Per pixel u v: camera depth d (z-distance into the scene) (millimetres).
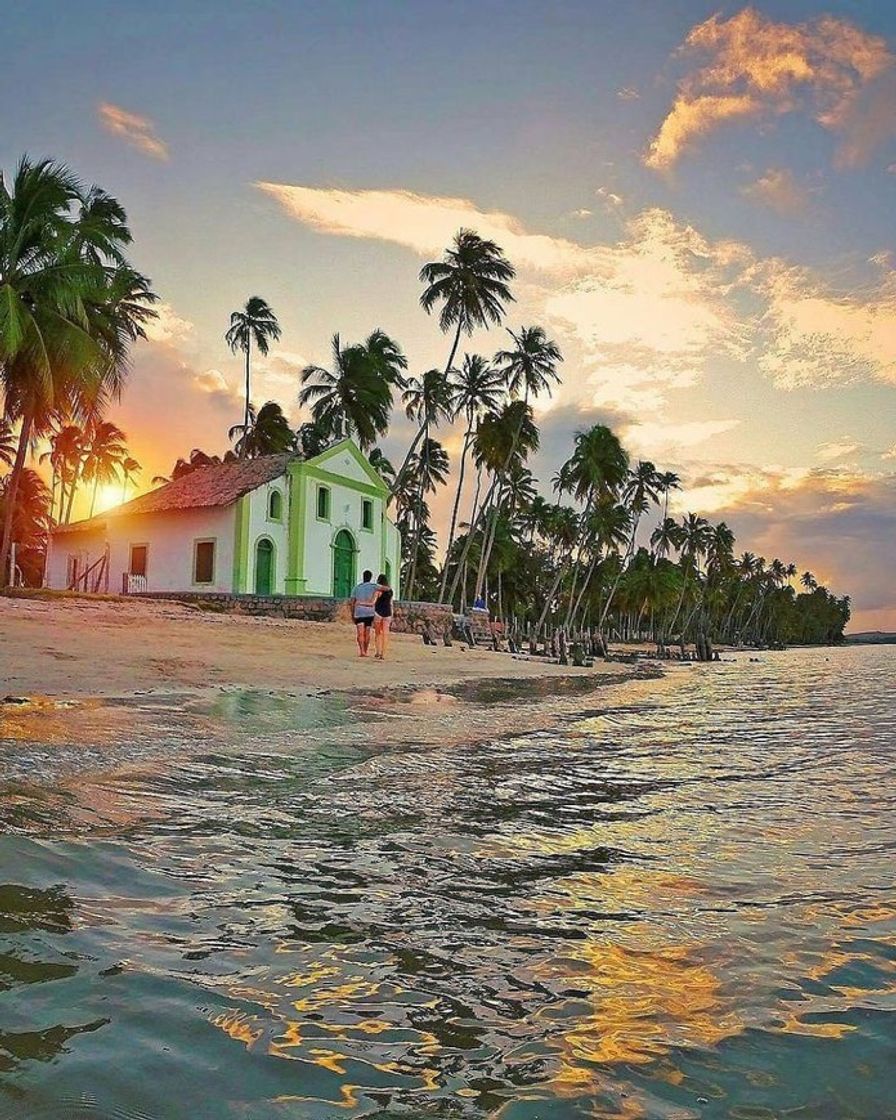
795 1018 2307
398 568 43469
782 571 142125
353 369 44531
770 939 2932
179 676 12461
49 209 25500
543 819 4836
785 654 83812
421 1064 2033
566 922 3113
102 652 14250
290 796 5195
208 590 34500
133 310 38000
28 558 69688
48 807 4473
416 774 6117
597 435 58469
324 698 11117
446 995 2445
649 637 111875
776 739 8805
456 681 15836
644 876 3723
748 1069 2025
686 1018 2309
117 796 4871
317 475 37219
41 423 27875
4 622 16828
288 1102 1842
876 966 2680
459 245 44594
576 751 7637
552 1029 2234
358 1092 1896
